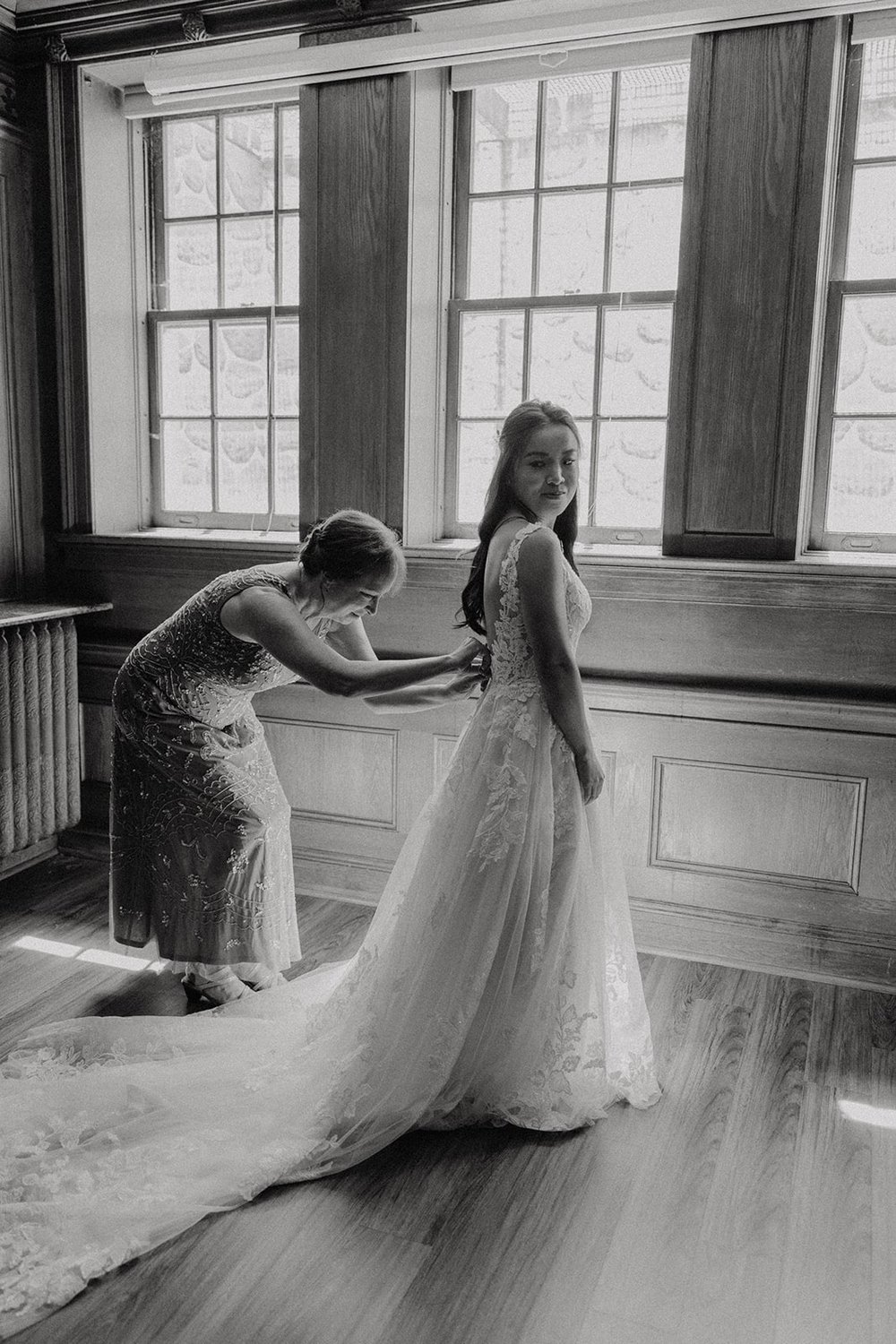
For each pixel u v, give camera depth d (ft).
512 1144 7.39
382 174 10.86
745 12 9.30
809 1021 9.25
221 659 8.52
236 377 12.75
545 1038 7.47
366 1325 5.73
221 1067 7.77
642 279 10.85
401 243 10.89
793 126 9.50
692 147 9.82
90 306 12.41
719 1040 8.89
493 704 7.54
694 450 10.23
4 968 10.13
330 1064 7.50
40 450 12.90
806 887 10.18
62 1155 6.81
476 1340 5.64
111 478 13.00
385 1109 7.26
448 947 7.30
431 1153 7.27
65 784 12.55
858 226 10.02
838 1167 7.16
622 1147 7.37
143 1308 5.82
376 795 11.83
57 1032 8.34
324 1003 8.35
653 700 10.36
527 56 10.51
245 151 12.21
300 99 11.13
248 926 9.02
